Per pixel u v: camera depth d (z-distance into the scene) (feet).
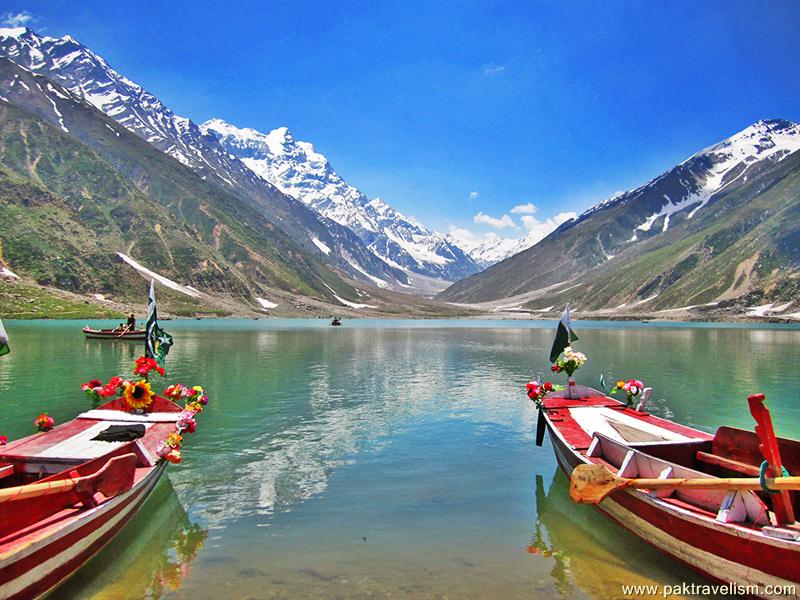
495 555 37.60
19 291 472.85
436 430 73.67
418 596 32.07
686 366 155.63
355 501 47.52
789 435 73.72
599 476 37.91
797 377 130.11
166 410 63.31
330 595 32.14
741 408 91.66
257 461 59.31
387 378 125.08
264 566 35.76
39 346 193.88
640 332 388.16
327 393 103.30
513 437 69.87
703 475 34.99
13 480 41.27
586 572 35.12
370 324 560.20
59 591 32.96
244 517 44.06
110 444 47.67
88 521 33.37
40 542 29.12
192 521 43.09
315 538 40.06
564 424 55.88
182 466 57.52
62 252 597.52
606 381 124.98
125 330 233.96
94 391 61.67
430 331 393.29
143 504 46.47
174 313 580.30
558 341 71.10
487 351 205.77
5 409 84.53
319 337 288.30
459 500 48.03
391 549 38.32
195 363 152.05
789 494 34.12
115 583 33.78
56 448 46.16
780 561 28.32
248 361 159.12
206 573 34.88
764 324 589.32
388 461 59.26
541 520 43.60
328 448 64.54
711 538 31.96
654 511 36.24
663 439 48.57
